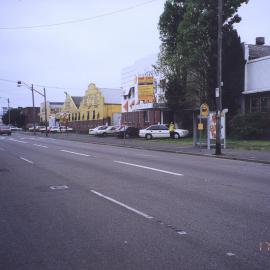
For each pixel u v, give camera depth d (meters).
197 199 10.91
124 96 66.69
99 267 6.04
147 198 11.09
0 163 20.91
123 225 8.33
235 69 40.50
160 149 32.03
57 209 9.92
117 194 11.73
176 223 8.44
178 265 6.05
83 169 17.86
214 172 16.80
